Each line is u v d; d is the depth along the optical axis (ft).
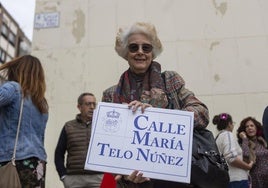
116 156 6.02
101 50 19.62
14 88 7.98
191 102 6.51
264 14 19.27
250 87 18.01
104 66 19.30
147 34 7.14
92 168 5.96
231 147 12.55
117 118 6.34
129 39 7.20
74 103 18.70
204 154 5.95
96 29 20.10
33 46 20.12
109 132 6.23
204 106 6.51
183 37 19.35
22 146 7.71
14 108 7.93
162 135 6.12
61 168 12.39
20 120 7.91
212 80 18.37
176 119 6.23
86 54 19.65
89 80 19.12
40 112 8.54
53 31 20.30
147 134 6.15
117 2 20.45
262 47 18.67
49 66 19.60
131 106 6.41
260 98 17.74
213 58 18.78
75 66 19.47
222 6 19.69
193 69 18.70
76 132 12.48
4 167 7.31
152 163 5.91
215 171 5.85
